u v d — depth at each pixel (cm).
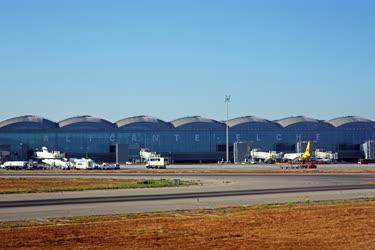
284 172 12212
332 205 4794
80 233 3262
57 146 19862
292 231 3328
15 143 19538
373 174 11050
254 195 6025
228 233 3262
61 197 5834
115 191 6725
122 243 2947
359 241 2989
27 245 2891
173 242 2977
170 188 7231
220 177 10181
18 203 5159
